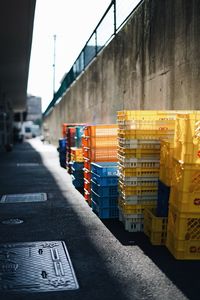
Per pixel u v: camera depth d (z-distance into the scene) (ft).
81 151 34.47
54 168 54.34
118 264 15.03
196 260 15.40
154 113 18.93
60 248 17.02
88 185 27.07
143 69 29.35
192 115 14.53
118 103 37.73
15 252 16.49
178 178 15.49
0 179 42.09
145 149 19.06
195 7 19.71
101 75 46.62
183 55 21.45
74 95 76.18
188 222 15.25
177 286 12.97
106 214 22.38
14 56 71.92
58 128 118.83
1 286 13.00
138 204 19.43
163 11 24.72
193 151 14.73
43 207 26.25
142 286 12.98
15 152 98.84
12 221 22.24
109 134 25.80
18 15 46.80
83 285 13.08
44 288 12.84
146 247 17.10
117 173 22.25
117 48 38.04
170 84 23.56
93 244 17.58
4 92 124.06
